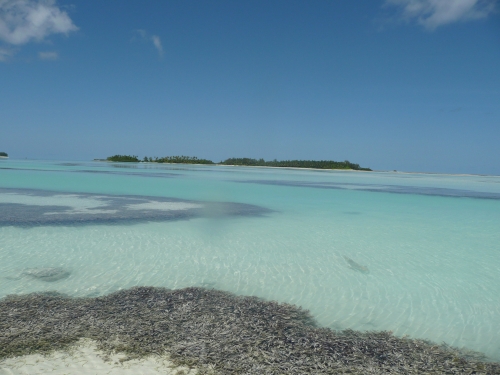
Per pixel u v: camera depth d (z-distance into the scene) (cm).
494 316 415
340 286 497
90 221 834
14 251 592
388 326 383
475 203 1362
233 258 604
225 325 356
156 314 374
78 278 484
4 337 317
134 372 275
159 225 824
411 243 741
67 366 279
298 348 321
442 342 352
